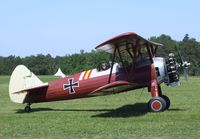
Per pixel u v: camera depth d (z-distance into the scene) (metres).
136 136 8.34
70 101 17.11
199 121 10.05
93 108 14.29
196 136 8.15
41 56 103.31
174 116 11.09
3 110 14.14
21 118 11.70
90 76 13.17
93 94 12.44
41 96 13.79
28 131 9.28
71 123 10.38
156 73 12.59
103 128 9.41
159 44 12.85
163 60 12.69
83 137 8.41
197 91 22.36
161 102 12.12
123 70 12.75
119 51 12.45
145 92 21.83
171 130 8.86
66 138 8.36
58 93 13.59
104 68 13.03
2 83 40.22
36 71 100.75
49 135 8.73
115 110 13.41
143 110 12.98
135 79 12.66
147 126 9.48
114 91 12.34
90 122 10.47
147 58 12.80
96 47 11.30
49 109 14.26
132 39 11.48
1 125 10.30
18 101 14.01
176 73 12.74
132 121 10.41
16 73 14.13
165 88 25.41
